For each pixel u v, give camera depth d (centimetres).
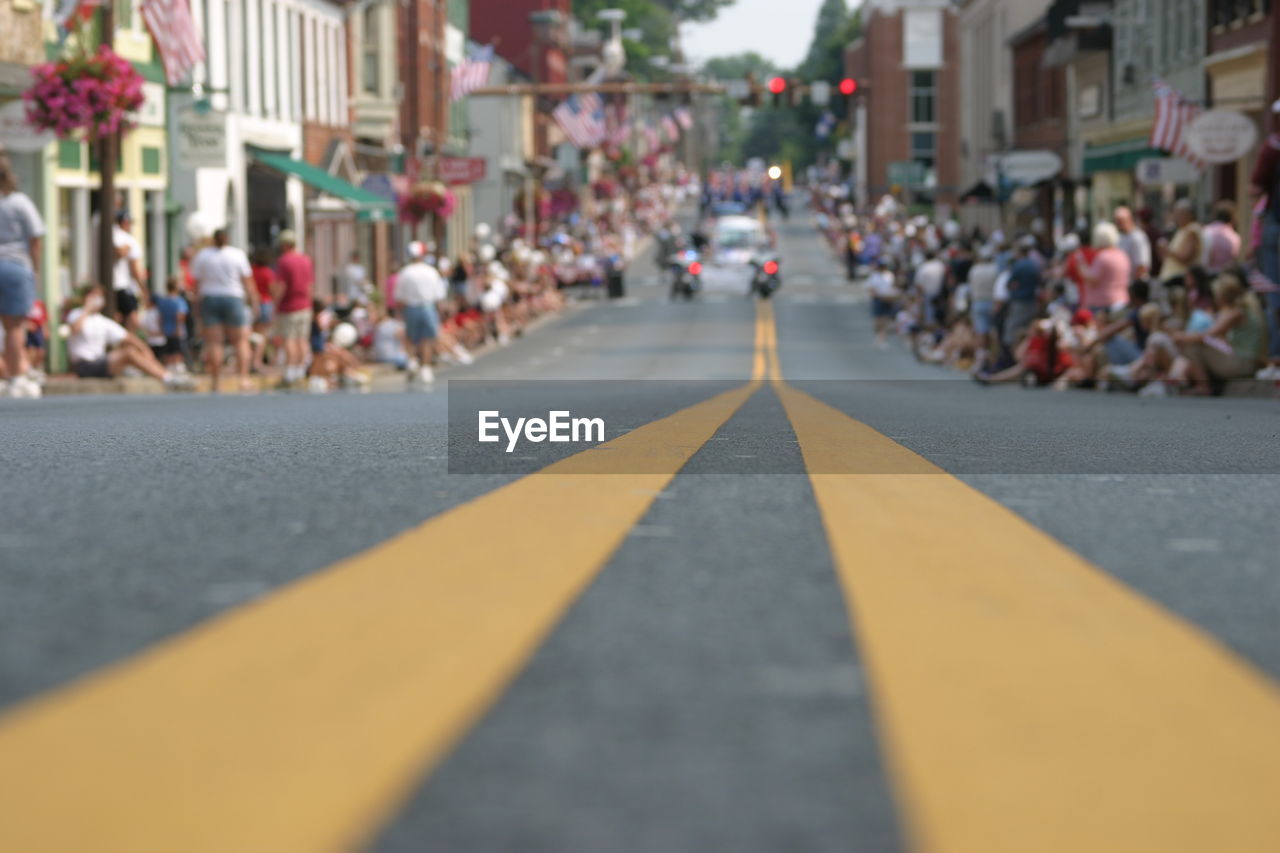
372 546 489
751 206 18300
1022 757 250
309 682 292
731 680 306
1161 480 729
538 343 5431
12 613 368
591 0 18462
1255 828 217
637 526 541
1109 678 305
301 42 5575
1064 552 478
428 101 7788
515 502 604
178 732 257
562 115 6912
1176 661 320
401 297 3459
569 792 231
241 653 317
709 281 8731
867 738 263
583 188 13238
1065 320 2750
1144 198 5509
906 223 8994
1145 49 5606
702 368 4094
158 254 4100
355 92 6656
